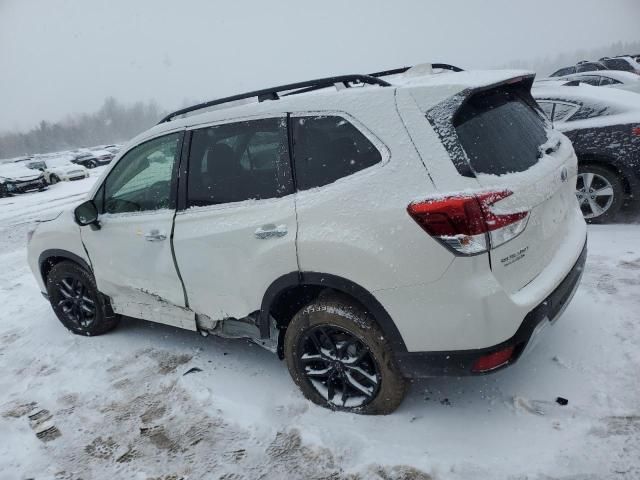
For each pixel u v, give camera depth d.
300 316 2.80
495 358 2.33
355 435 2.66
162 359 3.74
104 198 3.64
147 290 3.48
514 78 2.65
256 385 3.25
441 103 2.34
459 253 2.20
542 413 2.64
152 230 3.26
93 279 3.97
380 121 2.44
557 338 3.27
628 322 3.32
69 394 3.44
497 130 2.51
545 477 2.25
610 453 2.32
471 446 2.49
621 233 4.96
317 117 2.64
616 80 10.02
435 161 2.28
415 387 3.00
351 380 2.78
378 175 2.40
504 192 2.25
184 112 3.35
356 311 2.60
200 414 3.04
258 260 2.77
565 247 2.75
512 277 2.33
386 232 2.34
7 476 2.73
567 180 2.82
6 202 17.05
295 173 2.69
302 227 2.59
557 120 5.47
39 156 46.84
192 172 3.11
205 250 3.01
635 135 4.95
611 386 2.76
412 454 2.49
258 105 2.87
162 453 2.76
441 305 2.30
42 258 4.20
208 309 3.19
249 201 2.85
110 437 2.95
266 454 2.64
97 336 4.25
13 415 3.27
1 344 4.38
